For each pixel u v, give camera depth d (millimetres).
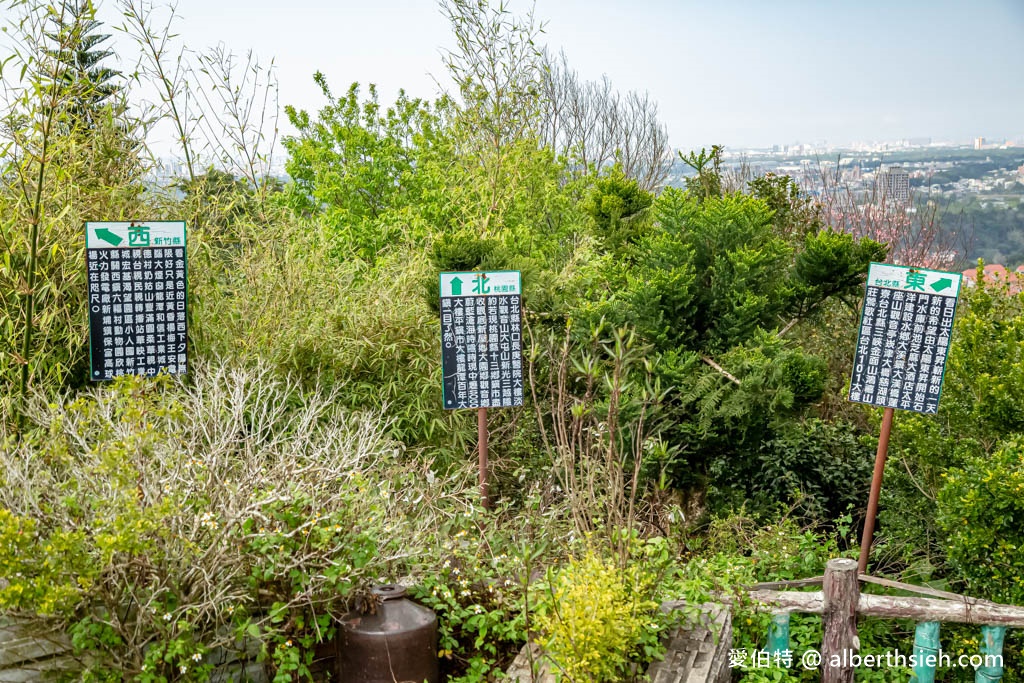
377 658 3775
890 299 5137
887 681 4684
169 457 3926
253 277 6133
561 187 10648
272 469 4094
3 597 3189
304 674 3824
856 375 5242
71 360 5430
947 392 5719
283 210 6941
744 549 5855
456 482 5906
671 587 4570
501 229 8438
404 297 6711
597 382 6445
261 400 5496
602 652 3688
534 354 5320
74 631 3543
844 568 4461
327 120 10805
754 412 6129
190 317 5887
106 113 6148
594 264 7707
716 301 6727
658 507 6059
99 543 3297
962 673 4707
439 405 6414
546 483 5918
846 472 6988
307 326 6164
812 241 6770
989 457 5074
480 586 4414
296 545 3842
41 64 4887
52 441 3961
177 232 5234
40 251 5320
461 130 9430
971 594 4910
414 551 4027
